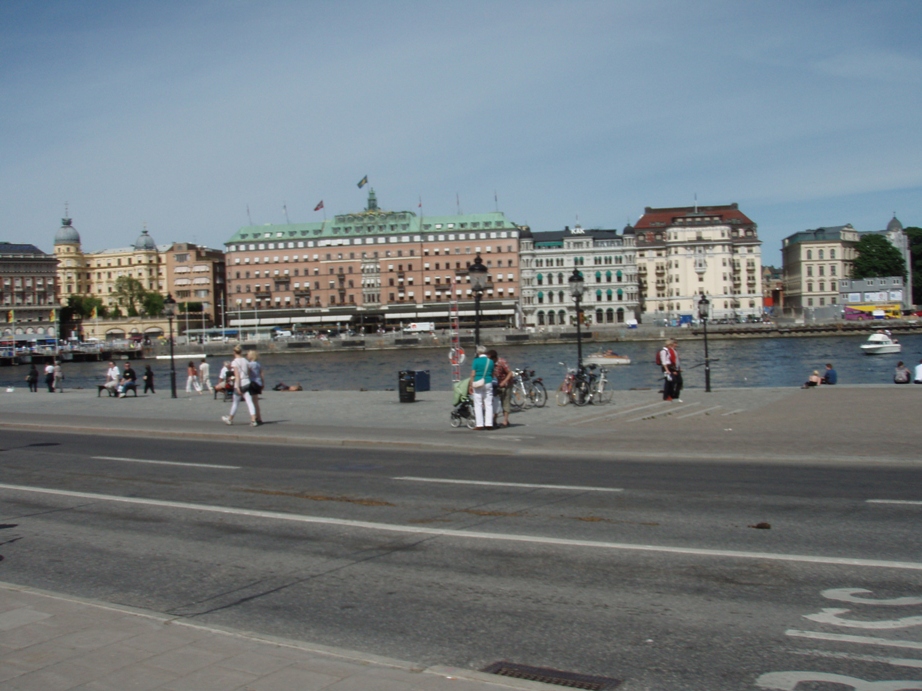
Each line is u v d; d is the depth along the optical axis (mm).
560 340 164375
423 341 167875
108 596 9758
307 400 40375
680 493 14992
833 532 11656
